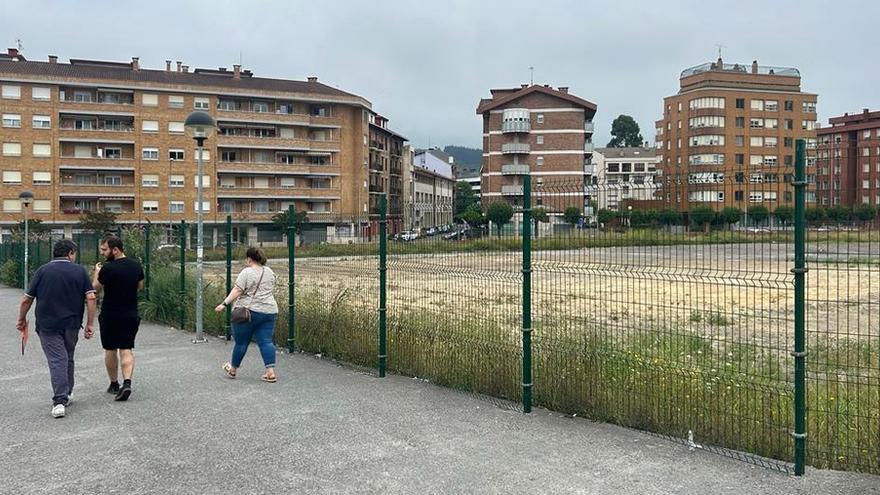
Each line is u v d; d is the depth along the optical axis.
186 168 67.94
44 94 63.75
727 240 5.63
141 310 14.57
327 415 6.95
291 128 72.88
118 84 65.88
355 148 76.50
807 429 5.52
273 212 71.06
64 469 5.45
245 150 70.75
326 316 10.29
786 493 4.79
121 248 7.85
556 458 5.61
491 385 7.69
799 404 5.13
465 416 6.86
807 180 5.13
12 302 19.66
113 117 66.25
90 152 65.69
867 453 5.23
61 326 7.19
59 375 7.07
